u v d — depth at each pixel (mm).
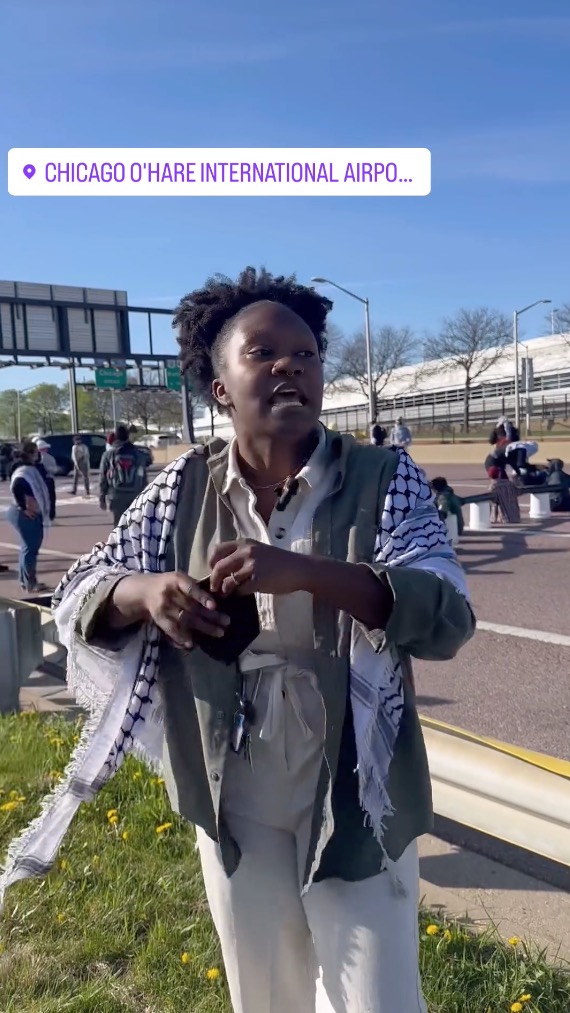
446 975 2557
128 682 1700
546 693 5738
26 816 3729
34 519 10180
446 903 3104
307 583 1421
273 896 1713
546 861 3473
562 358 62250
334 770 1535
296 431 1600
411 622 1425
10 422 96562
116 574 1670
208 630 1482
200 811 1679
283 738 1625
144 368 42781
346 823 1555
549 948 2789
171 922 2949
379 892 1574
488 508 13547
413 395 70938
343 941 1575
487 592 9062
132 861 3342
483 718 5332
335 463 1635
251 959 1742
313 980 1788
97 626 1647
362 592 1435
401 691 1601
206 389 1877
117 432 12344
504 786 2715
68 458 35156
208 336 1825
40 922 2986
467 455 34750
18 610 5469
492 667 6367
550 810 2592
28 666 5500
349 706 1543
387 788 1586
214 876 1734
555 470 15656
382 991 1557
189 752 1689
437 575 1489
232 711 1623
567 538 12383
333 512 1591
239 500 1664
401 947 1583
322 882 1590
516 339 50438
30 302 36031
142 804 3740
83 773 1700
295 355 1614
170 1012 2521
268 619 1604
